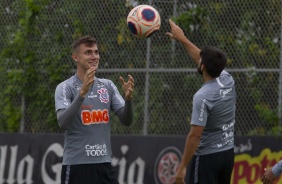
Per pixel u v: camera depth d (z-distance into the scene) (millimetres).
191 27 35438
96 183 24078
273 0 34281
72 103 22906
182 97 35625
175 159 34094
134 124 36281
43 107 38000
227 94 24781
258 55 34406
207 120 24688
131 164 34844
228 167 25109
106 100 24328
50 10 38031
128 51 36531
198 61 26297
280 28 34125
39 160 36375
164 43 35969
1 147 37156
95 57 24078
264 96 34250
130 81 23859
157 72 35969
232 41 34844
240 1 34812
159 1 36000
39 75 38125
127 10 36656
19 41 38344
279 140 33188
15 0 38656
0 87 38844
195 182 25047
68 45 37688
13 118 38469
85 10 37406
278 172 22969
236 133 34531
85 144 23953
